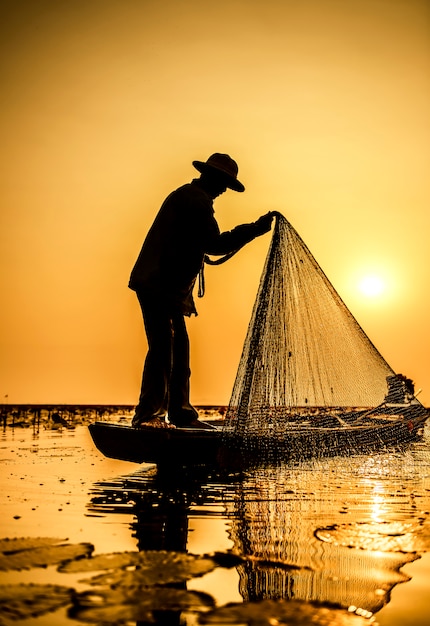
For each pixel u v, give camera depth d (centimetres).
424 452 973
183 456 769
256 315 799
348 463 872
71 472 880
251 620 296
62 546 418
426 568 385
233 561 396
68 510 571
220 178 833
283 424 823
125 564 374
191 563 379
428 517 546
